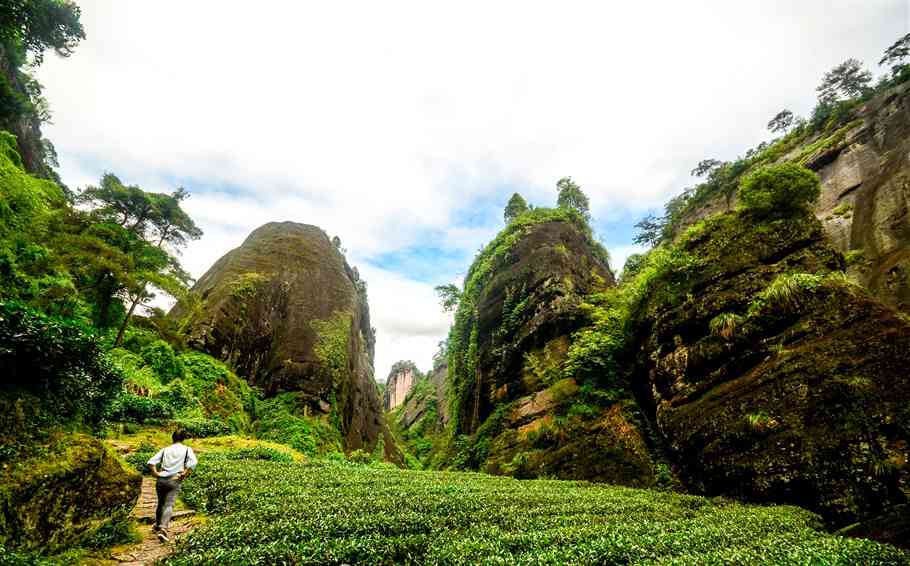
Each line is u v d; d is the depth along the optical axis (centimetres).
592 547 602
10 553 428
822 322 1302
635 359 2092
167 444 1862
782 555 592
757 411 1282
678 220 5516
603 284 3712
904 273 2203
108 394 891
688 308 1755
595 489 1477
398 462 5428
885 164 3139
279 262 5319
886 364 1083
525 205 5091
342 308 5469
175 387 2605
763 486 1171
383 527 723
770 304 1455
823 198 3650
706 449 1379
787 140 4788
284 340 4447
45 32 1834
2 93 2977
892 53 4131
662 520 922
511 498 1073
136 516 779
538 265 3547
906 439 959
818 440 1104
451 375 4150
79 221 2623
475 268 4572
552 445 2206
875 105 3731
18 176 2523
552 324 3100
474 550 594
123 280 2531
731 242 1798
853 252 2761
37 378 628
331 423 4047
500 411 2945
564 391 2527
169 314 4500
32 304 1961
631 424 1914
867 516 938
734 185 4731
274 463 1694
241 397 3412
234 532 646
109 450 664
